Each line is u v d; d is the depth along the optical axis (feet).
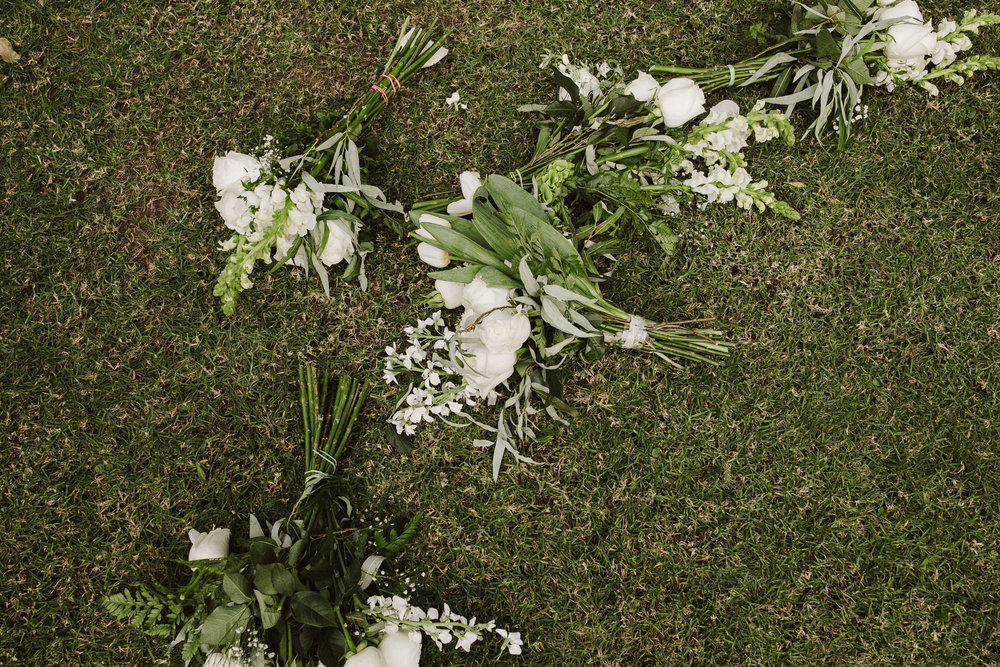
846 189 4.93
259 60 4.91
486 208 4.30
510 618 4.86
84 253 4.88
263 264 4.86
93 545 4.83
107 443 4.86
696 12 4.93
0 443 4.85
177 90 4.91
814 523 4.91
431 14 4.93
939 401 4.91
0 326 4.86
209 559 4.29
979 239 4.93
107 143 4.89
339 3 4.91
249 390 4.87
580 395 4.89
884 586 4.89
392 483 4.87
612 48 4.94
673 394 4.90
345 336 4.88
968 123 4.92
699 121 4.75
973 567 4.89
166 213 4.89
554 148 4.53
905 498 4.91
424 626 4.36
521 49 4.93
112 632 4.81
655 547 4.89
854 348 4.91
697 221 4.90
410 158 4.91
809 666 4.88
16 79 4.88
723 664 4.89
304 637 4.24
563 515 4.89
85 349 4.87
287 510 4.85
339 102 4.91
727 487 4.90
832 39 4.45
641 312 4.90
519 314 4.15
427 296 4.59
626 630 4.88
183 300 4.87
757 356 4.90
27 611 4.81
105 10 4.90
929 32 4.50
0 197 4.87
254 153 4.79
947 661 4.87
